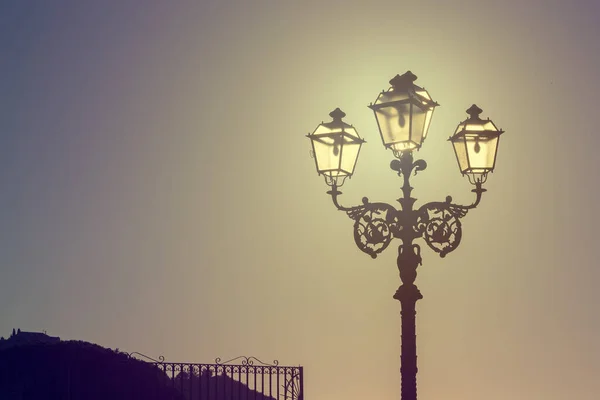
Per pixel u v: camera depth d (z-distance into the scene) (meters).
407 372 10.91
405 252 11.17
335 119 11.73
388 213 11.32
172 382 19.03
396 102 11.08
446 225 11.25
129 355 19.64
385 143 11.19
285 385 18.66
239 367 18.67
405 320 11.02
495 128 11.59
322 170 11.55
